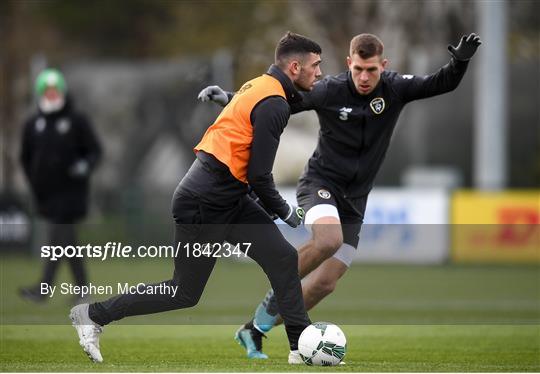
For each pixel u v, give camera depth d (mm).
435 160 86688
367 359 27109
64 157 41406
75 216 41281
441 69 26781
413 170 86688
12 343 30766
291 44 24000
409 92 27031
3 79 118500
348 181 27781
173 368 23516
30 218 68125
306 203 27438
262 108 23438
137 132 81062
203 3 119812
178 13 120500
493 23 70812
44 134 41594
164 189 74188
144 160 80875
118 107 81500
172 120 79812
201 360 26484
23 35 120500
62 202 41094
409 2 113375
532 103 87562
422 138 86688
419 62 85375
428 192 62906
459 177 85625
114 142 81625
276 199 23734
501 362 26625
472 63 86000
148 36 125625
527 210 61844
